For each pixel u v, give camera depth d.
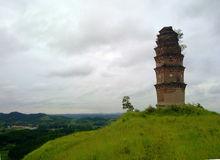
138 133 54.44
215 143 49.16
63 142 69.31
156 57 75.56
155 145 48.53
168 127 56.62
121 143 50.69
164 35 74.06
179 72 73.19
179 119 60.97
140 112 69.44
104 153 48.50
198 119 61.12
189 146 47.66
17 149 126.81
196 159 43.59
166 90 72.06
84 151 52.34
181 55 73.94
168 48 73.50
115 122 67.88
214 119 61.81
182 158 43.91
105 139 56.25
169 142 49.25
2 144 159.50
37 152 68.31
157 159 44.31
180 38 75.75
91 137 63.59
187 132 53.31
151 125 58.31
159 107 71.19
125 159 45.38
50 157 60.19
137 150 47.47
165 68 72.69
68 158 52.25
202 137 51.44
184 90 73.56
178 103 71.81
